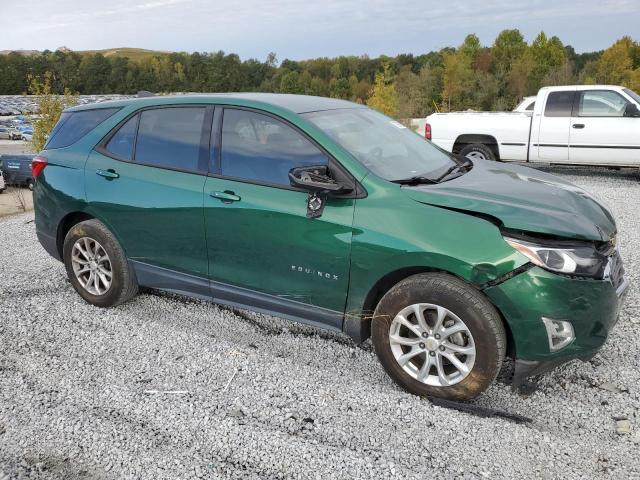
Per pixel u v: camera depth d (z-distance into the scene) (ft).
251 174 12.68
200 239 13.35
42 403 11.27
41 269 19.63
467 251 10.23
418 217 10.83
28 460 9.59
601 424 10.27
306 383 11.79
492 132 35.63
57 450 9.82
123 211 14.46
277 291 12.56
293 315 12.66
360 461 9.36
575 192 12.39
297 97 14.39
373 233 11.01
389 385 11.73
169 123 14.17
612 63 273.33
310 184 11.02
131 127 14.82
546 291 9.95
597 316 10.27
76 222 16.16
